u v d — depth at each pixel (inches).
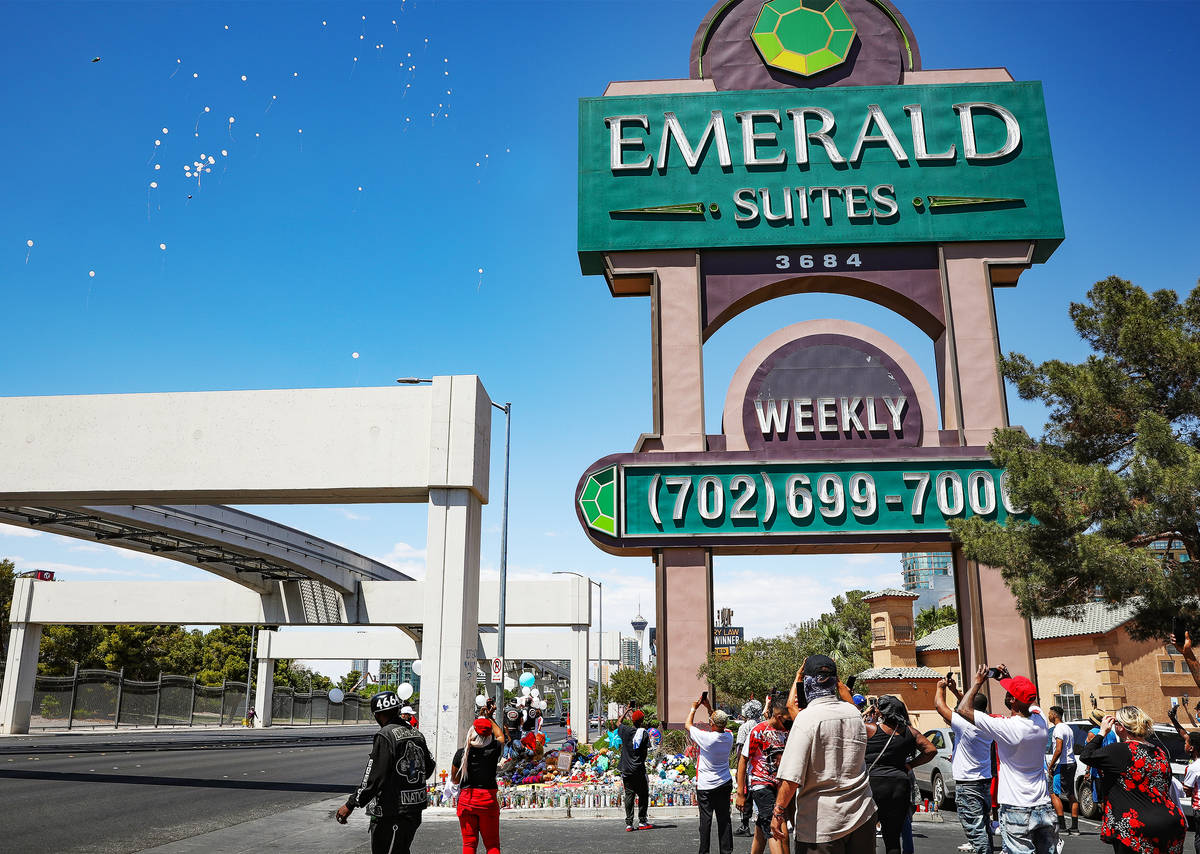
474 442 745.6
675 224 905.5
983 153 908.0
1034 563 645.3
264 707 2194.9
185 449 772.6
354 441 760.3
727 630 3088.1
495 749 323.0
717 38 964.0
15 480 776.3
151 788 687.7
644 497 834.8
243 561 1376.7
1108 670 1095.0
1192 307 725.3
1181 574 598.2
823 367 863.7
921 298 886.4
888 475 823.1
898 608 1487.5
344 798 663.1
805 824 189.6
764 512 821.2
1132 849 233.3
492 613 1745.8
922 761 306.8
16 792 620.1
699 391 864.9
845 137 924.0
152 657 2490.2
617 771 671.1
